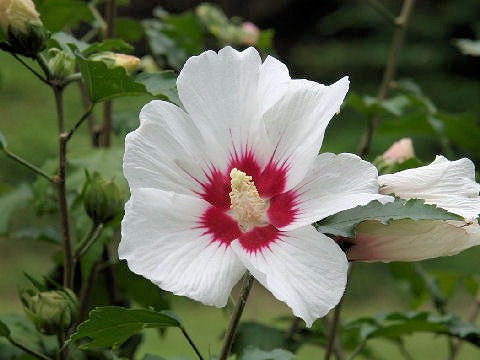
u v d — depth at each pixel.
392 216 0.35
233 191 0.37
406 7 0.72
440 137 0.73
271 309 1.45
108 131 0.60
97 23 0.66
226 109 0.38
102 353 0.49
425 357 1.26
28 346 0.49
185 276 0.34
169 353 1.14
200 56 0.37
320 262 0.34
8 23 0.41
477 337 0.53
